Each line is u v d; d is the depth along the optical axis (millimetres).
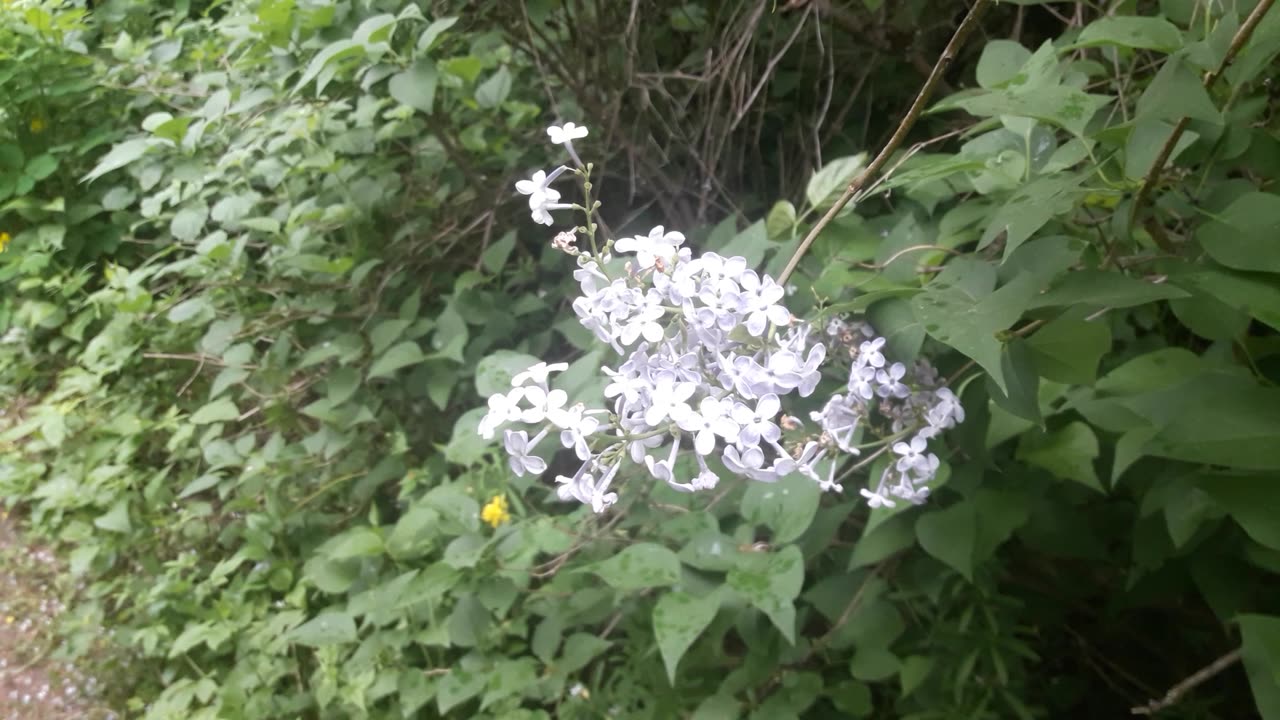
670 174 965
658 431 361
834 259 553
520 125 1001
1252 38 377
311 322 1035
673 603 517
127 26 1464
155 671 1027
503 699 738
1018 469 577
